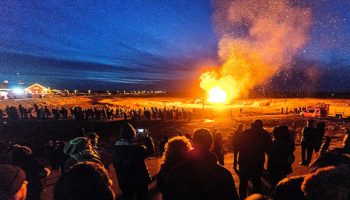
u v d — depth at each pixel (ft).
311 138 36.65
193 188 11.30
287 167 22.34
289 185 8.78
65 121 157.38
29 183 14.94
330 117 172.86
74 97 369.09
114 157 18.81
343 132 100.94
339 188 6.59
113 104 306.35
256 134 22.17
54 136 122.62
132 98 428.15
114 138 114.73
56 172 39.24
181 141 14.89
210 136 11.73
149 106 289.53
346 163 7.39
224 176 11.41
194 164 11.46
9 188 7.74
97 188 8.96
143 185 18.76
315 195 6.81
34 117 169.37
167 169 14.66
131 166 18.45
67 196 8.86
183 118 174.09
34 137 119.14
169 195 11.77
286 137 22.30
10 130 130.82
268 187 27.99
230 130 118.11
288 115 192.13
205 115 186.09
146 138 24.21
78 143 14.65
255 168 22.56
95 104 306.35
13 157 15.20
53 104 282.56
